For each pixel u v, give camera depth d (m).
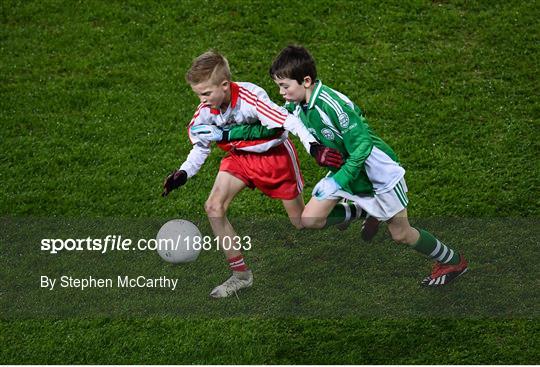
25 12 32.44
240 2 32.59
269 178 20.45
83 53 30.61
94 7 32.66
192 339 19.69
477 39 30.80
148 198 24.67
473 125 27.16
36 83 29.27
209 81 18.89
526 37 30.73
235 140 20.11
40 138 26.88
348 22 31.64
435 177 25.27
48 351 19.36
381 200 20.12
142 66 30.00
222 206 20.52
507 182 24.98
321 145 19.05
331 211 21.59
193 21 31.92
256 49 30.56
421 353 19.23
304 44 30.73
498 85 28.73
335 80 29.06
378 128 27.09
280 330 20.00
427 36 30.98
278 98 28.52
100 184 25.11
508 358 19.02
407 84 28.83
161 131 27.22
